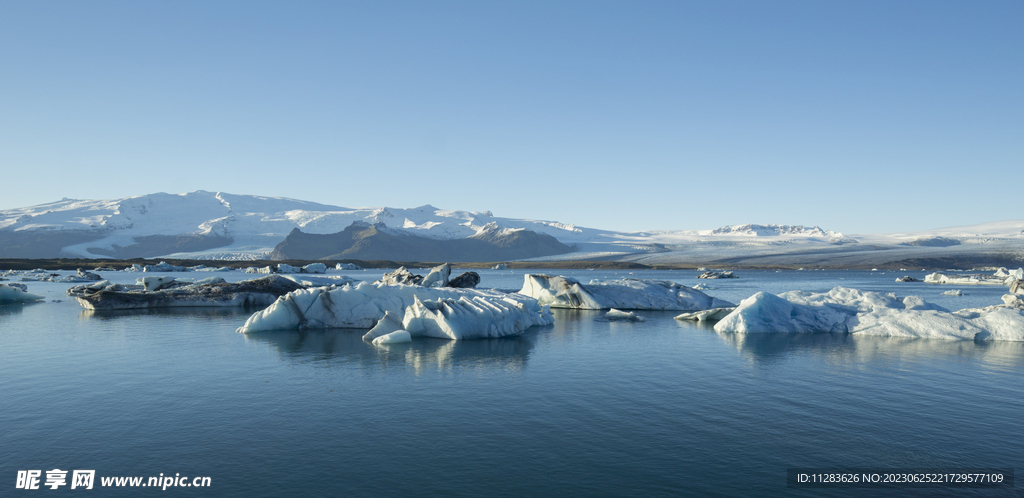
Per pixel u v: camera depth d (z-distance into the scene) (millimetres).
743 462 9602
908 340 24266
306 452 9977
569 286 42938
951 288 87000
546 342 23766
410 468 9242
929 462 9641
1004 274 114062
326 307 28812
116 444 10367
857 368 17703
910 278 120000
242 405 13055
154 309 39531
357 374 16688
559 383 15523
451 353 20750
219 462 9484
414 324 25531
